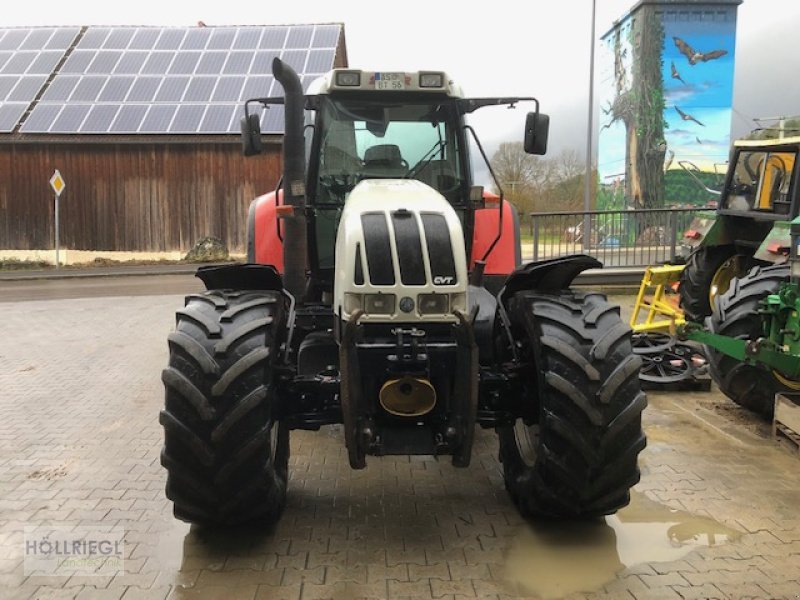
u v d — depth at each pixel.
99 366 7.18
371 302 3.24
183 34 21.34
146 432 5.09
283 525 3.62
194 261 19.27
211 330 3.17
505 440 3.98
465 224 4.64
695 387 6.02
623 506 3.43
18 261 19.11
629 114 18.81
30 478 4.24
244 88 19.08
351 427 3.14
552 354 3.24
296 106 3.92
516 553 3.32
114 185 19.23
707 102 18.31
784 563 3.22
